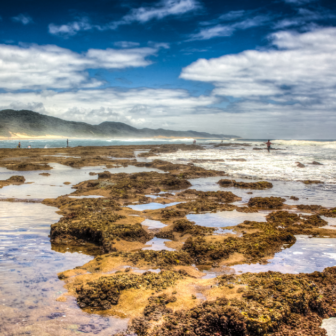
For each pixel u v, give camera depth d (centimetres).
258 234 978
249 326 478
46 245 921
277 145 8225
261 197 1587
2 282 659
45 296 602
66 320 523
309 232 1049
